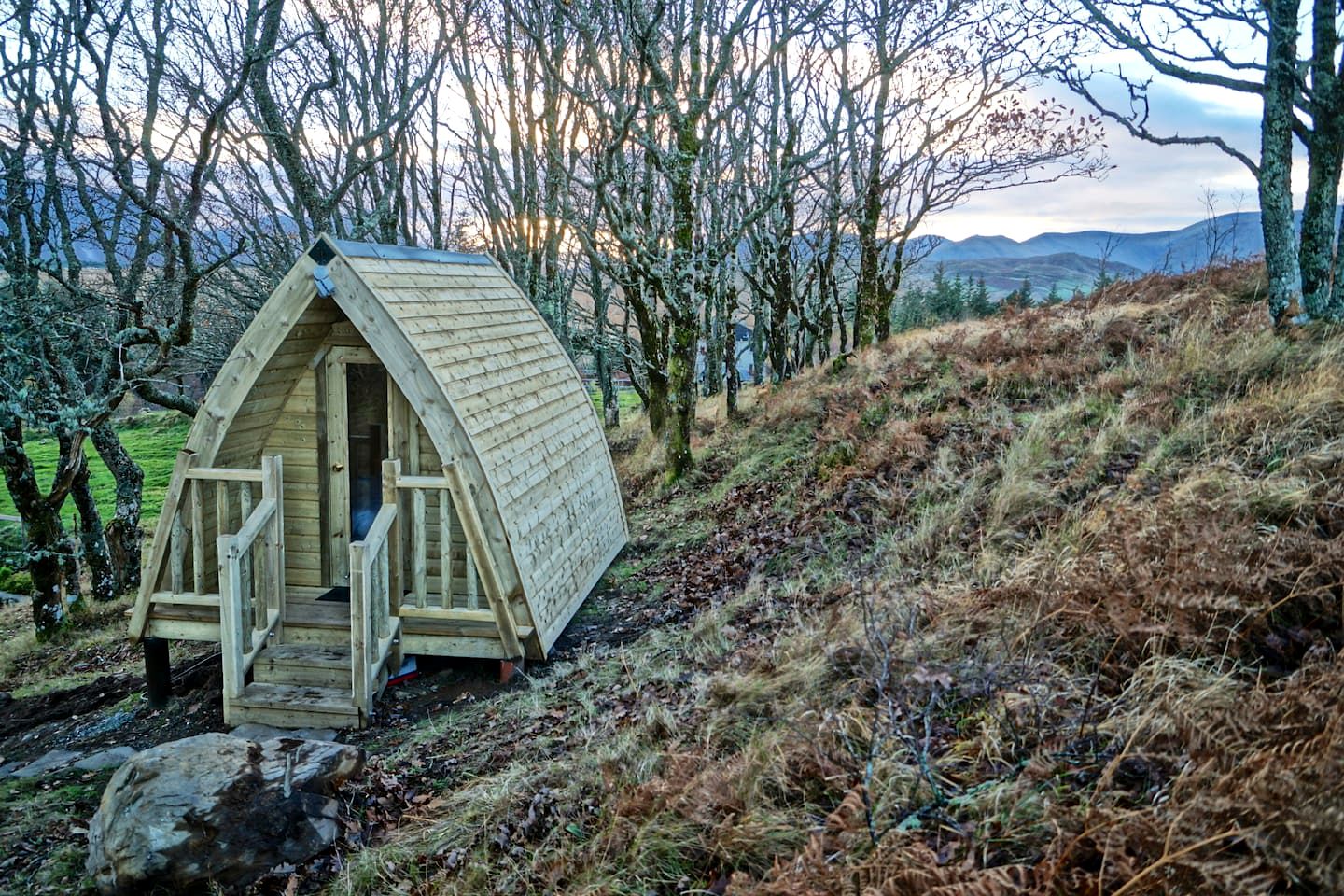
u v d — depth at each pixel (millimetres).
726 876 4105
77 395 13164
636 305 16516
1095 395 9164
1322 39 8688
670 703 6203
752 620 7449
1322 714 3441
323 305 7805
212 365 16625
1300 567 4766
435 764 6352
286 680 7633
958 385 11242
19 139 12594
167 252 12922
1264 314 10008
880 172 16875
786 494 11070
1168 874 3004
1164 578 4750
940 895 3162
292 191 19969
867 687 5004
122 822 5305
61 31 13516
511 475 8133
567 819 5078
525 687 7562
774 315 21219
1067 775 3857
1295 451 6309
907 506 8680
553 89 16859
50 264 12781
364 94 19984
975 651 5066
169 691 8438
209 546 8094
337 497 8500
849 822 3801
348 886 5004
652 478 15336
